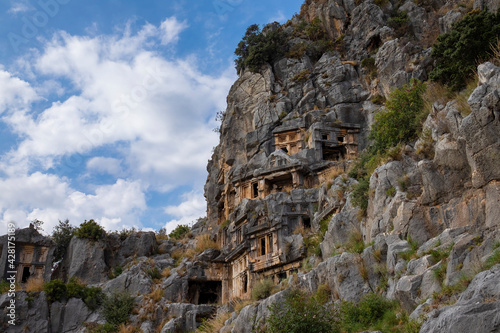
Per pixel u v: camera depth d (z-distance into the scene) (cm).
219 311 4572
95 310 4969
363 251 2575
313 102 5800
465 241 1867
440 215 2262
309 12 7125
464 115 2217
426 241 2242
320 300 2636
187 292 5338
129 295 5009
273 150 5675
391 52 5081
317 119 5522
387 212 2539
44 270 5612
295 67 6209
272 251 4531
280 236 4459
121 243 6062
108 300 4934
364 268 2520
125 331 4600
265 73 6259
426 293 1927
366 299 2270
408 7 6019
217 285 5638
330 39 6575
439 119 2491
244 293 4831
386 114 3409
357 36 6222
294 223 4588
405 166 2698
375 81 5528
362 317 2194
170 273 5519
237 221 5138
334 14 6638
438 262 1970
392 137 3328
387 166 2738
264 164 5394
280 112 5828
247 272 4784
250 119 6122
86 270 5572
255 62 6353
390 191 2598
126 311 4828
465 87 2889
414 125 3159
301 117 5681
